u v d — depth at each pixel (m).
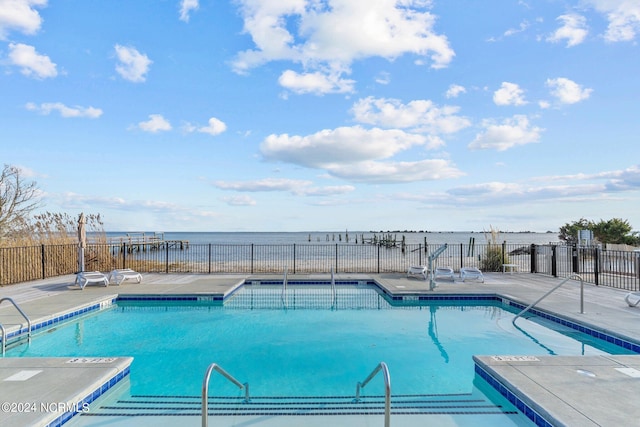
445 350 6.34
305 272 15.23
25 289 10.62
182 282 12.07
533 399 3.55
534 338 7.00
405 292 10.16
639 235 21.97
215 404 4.16
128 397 4.39
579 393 3.69
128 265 17.44
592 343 6.60
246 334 7.29
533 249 14.95
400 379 5.06
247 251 41.06
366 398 4.39
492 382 4.39
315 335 7.23
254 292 11.70
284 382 4.96
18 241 14.26
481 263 16.31
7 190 16.00
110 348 6.40
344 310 9.37
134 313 8.98
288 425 3.54
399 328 7.73
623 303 8.60
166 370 5.40
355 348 6.45
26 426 3.03
